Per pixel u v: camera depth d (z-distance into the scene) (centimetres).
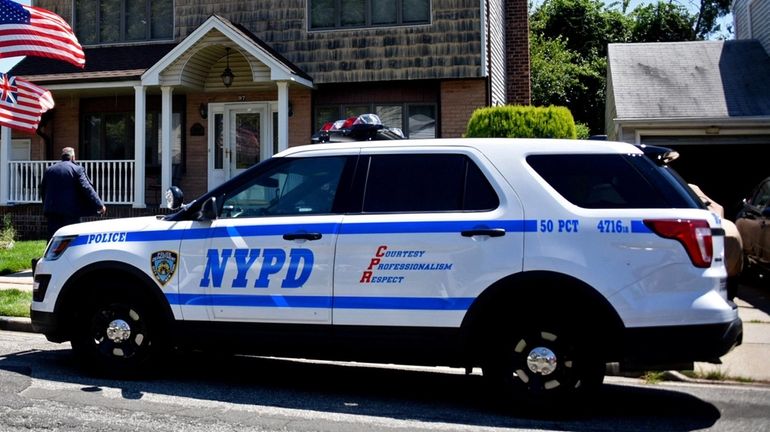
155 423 478
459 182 522
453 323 500
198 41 1401
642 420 504
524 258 488
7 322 821
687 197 494
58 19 1211
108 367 594
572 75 3419
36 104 1270
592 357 486
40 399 532
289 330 534
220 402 536
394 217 521
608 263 477
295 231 537
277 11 1529
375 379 625
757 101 1530
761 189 1117
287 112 1400
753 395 581
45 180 999
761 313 880
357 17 1493
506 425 486
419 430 471
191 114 1574
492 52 1534
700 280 471
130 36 1636
